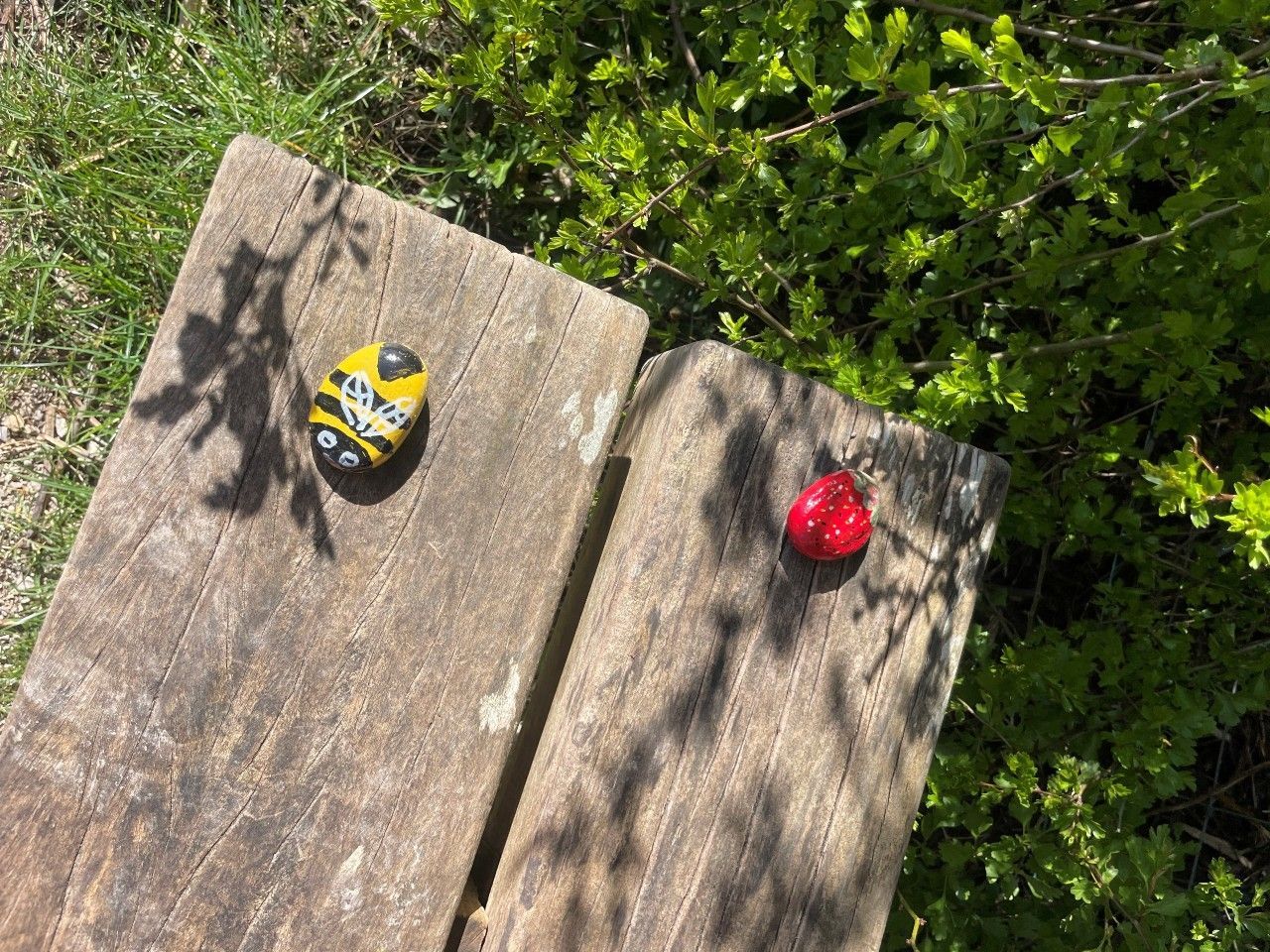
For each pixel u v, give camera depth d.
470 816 0.47
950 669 0.51
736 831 0.48
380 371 0.44
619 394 0.49
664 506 0.48
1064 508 0.73
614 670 0.47
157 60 0.85
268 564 0.45
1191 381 0.64
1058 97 0.53
